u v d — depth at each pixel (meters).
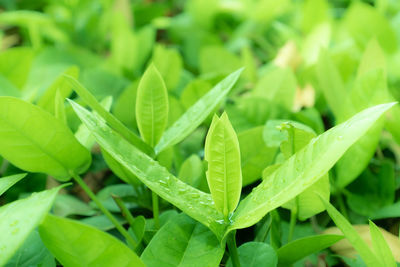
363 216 0.46
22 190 0.46
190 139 0.52
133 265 0.36
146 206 0.45
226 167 0.37
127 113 0.52
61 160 0.40
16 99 0.38
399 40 0.60
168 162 0.44
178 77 0.57
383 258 0.38
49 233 0.35
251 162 0.44
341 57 0.56
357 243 0.37
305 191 0.40
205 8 0.88
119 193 0.47
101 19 0.84
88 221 0.45
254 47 0.86
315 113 0.50
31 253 0.40
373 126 0.42
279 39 0.81
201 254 0.37
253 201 0.37
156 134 0.41
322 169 0.35
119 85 0.58
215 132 0.36
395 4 0.80
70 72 0.45
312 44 0.65
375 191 0.47
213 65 0.66
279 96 0.52
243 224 0.36
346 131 0.35
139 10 0.91
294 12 0.92
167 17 1.14
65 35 0.84
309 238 0.39
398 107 0.45
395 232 0.45
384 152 0.52
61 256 0.36
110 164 0.44
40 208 0.35
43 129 0.39
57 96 0.41
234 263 0.38
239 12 0.94
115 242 0.35
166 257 0.37
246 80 0.63
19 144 0.39
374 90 0.43
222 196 0.37
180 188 0.38
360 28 0.60
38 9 1.04
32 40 0.81
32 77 0.63
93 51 0.86
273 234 0.41
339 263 0.43
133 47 0.69
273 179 0.37
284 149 0.40
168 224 0.38
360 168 0.44
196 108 0.41
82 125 0.43
